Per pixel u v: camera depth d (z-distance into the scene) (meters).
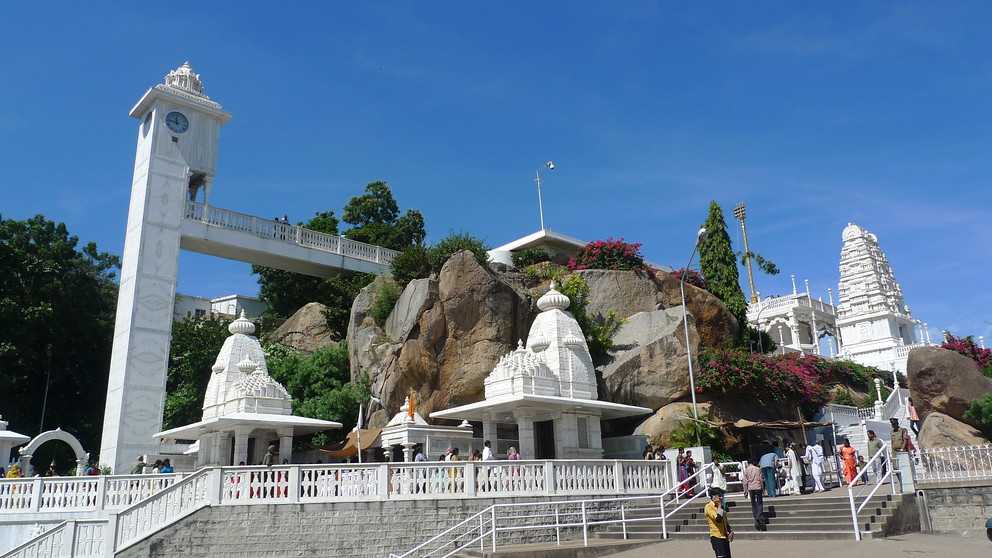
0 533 23.48
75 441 31.17
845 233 84.38
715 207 50.66
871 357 77.44
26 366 41.75
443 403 32.31
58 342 43.47
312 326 42.22
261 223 42.34
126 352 35.06
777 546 16.50
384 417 32.47
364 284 42.69
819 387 37.66
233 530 19.52
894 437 20.53
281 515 19.77
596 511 22.17
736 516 20.05
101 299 49.06
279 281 51.62
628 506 22.92
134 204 38.88
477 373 32.25
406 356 32.59
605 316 38.16
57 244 44.97
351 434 29.53
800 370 37.50
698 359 34.28
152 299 36.59
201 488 20.09
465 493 20.89
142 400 34.91
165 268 37.50
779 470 25.91
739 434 32.09
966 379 30.84
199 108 41.19
